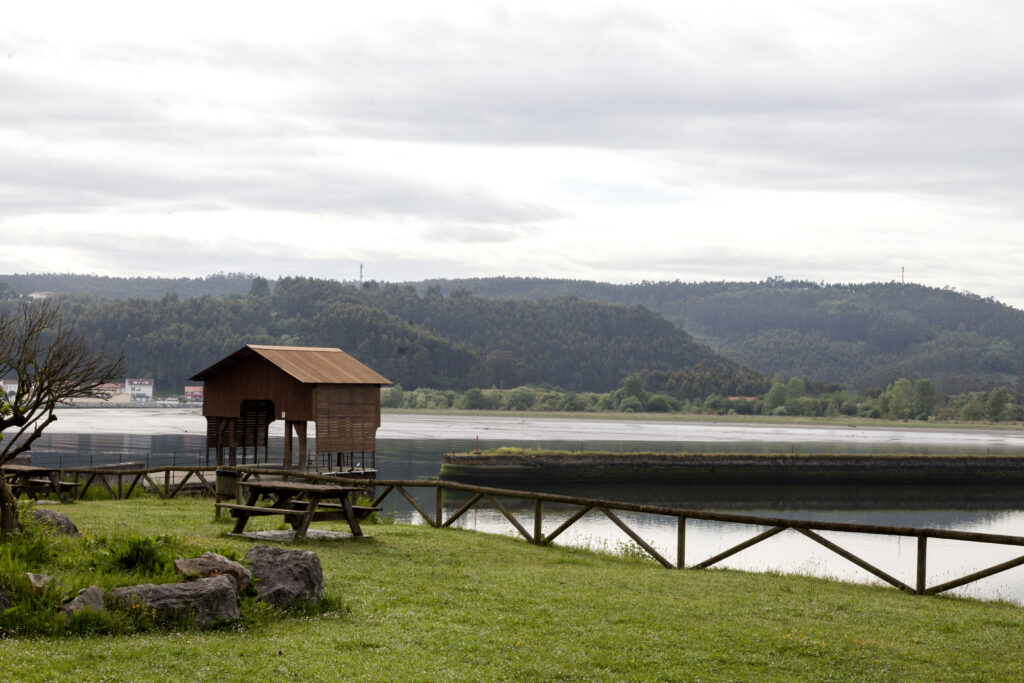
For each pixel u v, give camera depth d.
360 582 13.59
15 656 8.80
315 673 9.08
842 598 14.55
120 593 10.34
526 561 16.84
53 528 14.87
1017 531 53.59
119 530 17.86
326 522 20.94
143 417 171.12
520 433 141.62
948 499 75.00
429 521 21.56
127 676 8.55
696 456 86.38
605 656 10.38
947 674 10.41
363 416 42.47
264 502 19.33
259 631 10.46
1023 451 121.62
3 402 13.67
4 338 14.09
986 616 13.66
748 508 66.75
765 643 11.21
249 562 12.27
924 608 14.12
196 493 29.97
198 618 10.46
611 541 37.19
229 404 42.59
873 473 88.12
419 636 10.72
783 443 130.38
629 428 172.00
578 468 83.75
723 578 16.08
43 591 10.16
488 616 11.89
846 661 10.70
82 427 130.00
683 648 10.88
